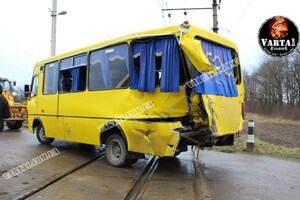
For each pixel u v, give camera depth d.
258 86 53.41
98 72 8.67
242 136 14.83
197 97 6.82
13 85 20.08
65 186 6.43
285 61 46.53
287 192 6.30
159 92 7.18
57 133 10.29
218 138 7.86
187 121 6.98
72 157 9.34
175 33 6.89
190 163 8.76
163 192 6.18
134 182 6.76
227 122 7.64
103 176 7.23
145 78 7.33
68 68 9.88
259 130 21.14
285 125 27.56
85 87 9.05
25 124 20.25
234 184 6.79
